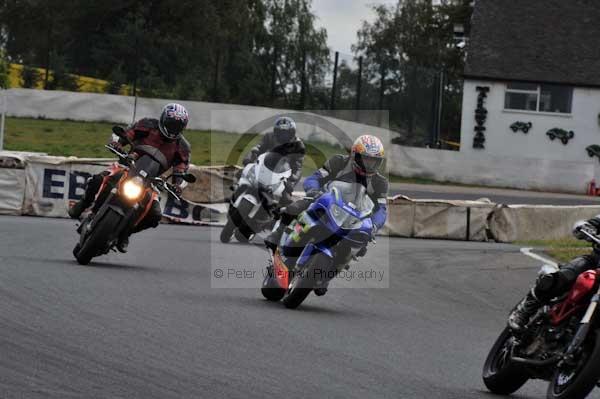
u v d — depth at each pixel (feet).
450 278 102.83
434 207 150.10
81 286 72.18
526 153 331.16
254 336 60.08
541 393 55.21
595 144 329.31
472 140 332.80
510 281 104.01
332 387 48.52
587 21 349.82
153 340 55.47
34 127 260.21
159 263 93.35
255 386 47.01
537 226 159.22
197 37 378.32
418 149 277.03
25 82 295.69
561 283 50.24
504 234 153.48
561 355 48.06
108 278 78.18
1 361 46.83
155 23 375.04
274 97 306.14
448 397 49.65
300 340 60.49
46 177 137.28
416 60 477.77
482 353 64.28
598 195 278.87
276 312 70.90
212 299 73.82
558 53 338.13
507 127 331.57
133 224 85.20
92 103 278.26
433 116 293.43
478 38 341.82
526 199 238.89
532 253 130.41
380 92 283.38
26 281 71.51
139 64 310.86
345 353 57.93
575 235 51.98
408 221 148.87
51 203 137.39
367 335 65.46
